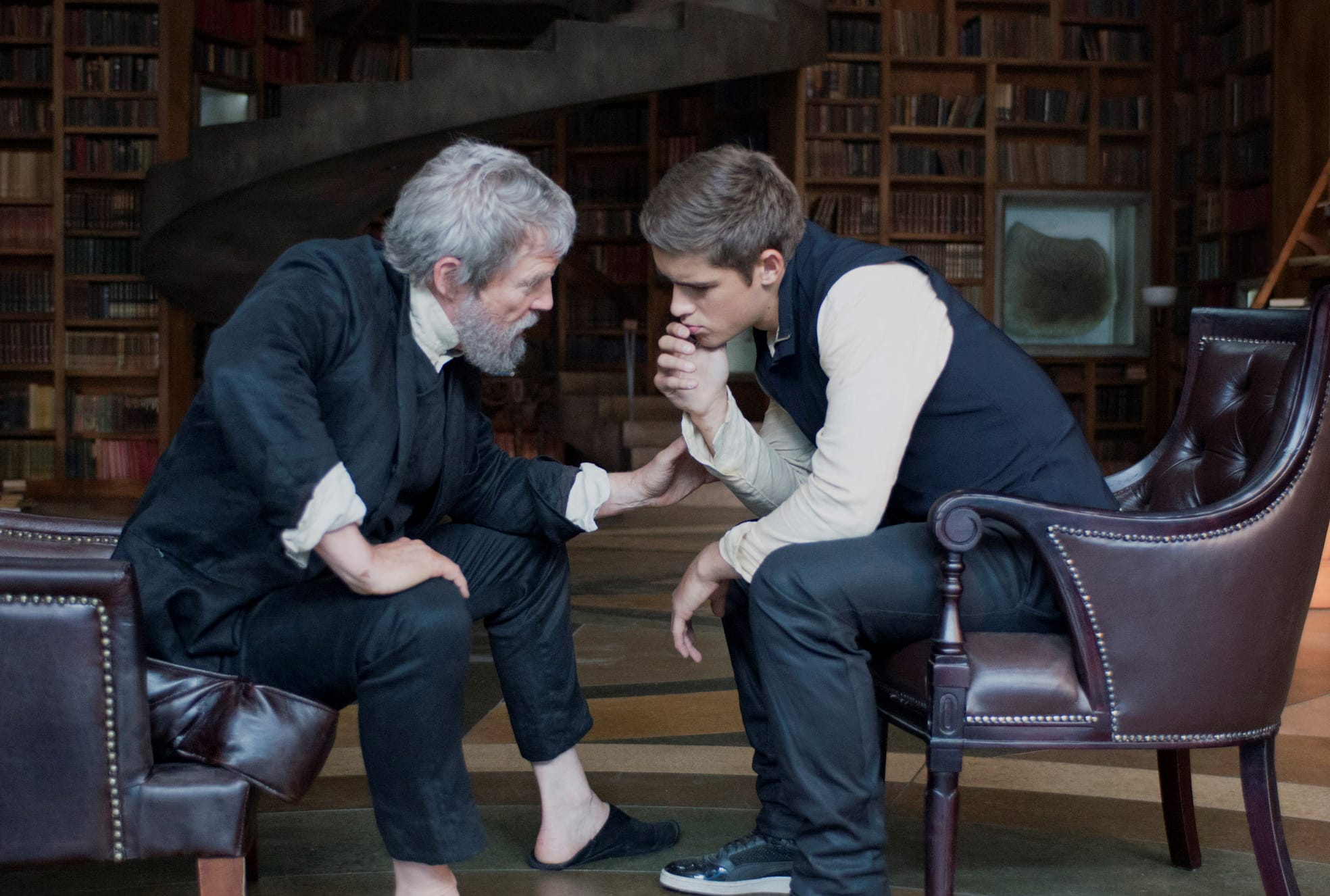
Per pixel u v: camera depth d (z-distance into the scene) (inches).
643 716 118.4
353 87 310.5
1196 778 99.0
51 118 378.6
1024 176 415.8
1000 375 68.5
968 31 411.5
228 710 57.8
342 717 119.3
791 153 394.6
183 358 392.5
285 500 56.4
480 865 78.9
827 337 65.9
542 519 76.2
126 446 382.0
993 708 60.9
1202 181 388.8
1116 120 416.8
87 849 54.0
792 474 76.7
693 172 65.2
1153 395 417.4
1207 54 384.8
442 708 60.5
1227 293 373.7
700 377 71.3
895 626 65.6
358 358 63.1
